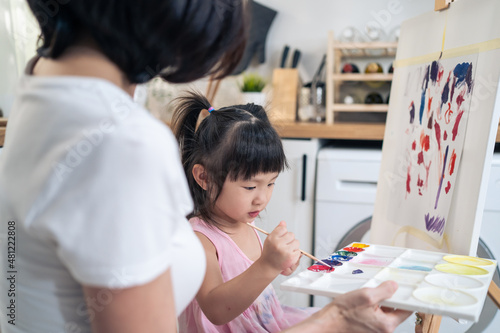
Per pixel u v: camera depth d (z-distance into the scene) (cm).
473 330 171
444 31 109
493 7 90
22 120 51
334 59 226
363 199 188
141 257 46
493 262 86
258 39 236
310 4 236
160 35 52
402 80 129
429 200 106
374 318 64
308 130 195
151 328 50
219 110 107
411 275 82
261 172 97
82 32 53
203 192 105
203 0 52
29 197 48
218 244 103
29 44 175
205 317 99
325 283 78
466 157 93
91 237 45
